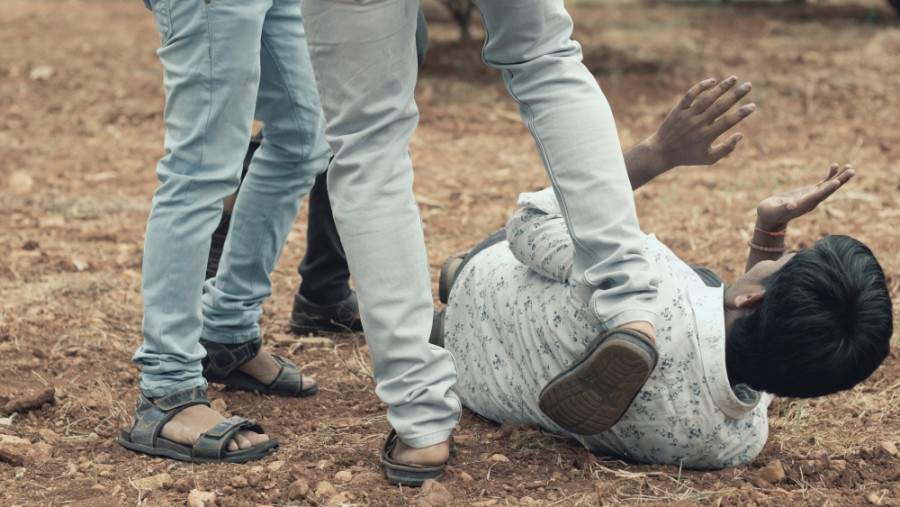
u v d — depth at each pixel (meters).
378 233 2.93
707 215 7.00
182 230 3.39
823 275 2.93
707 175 8.11
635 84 11.09
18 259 6.10
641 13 15.62
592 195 2.90
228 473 3.30
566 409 2.95
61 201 7.48
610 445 3.40
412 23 2.93
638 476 3.25
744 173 8.15
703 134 3.48
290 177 3.91
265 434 3.53
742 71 11.45
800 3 15.95
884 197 7.28
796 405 3.93
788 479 3.29
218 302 3.97
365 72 2.88
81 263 6.04
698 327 3.12
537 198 3.38
